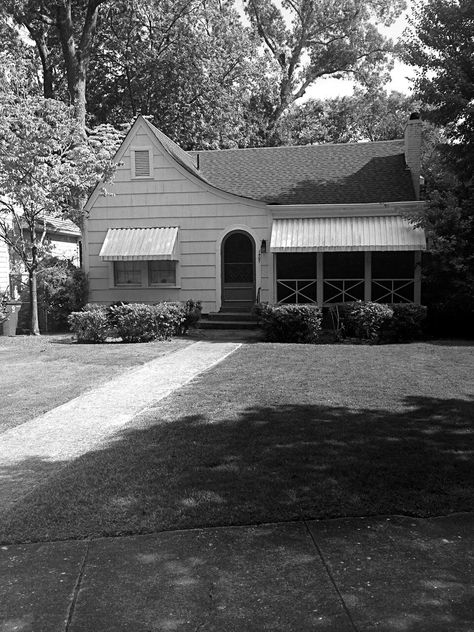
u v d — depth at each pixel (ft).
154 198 62.80
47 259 65.21
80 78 84.69
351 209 57.57
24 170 54.08
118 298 64.44
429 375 33.53
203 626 11.09
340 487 17.02
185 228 62.69
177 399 29.01
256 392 29.66
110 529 14.97
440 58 26.55
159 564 13.34
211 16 105.29
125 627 11.10
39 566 13.41
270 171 69.82
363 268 61.62
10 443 23.38
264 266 61.57
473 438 21.52
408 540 14.16
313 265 62.44
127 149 62.75
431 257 54.85
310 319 49.67
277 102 129.80
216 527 14.98
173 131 101.86
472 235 38.17
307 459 19.33
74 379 35.63
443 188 50.88
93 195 63.57
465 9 24.75
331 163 69.72
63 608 11.77
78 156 57.11
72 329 53.93
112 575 12.96
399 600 11.75
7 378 36.17
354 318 49.29
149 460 19.89
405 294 60.54
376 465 18.65
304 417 24.54
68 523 15.42
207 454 20.18
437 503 16.01
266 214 60.85
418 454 19.70
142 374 36.78
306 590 12.17
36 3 82.53
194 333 56.18
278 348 45.47
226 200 61.57
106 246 62.08
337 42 127.24
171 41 102.53
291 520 15.24
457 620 11.07
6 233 59.47
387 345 47.34
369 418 24.27
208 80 102.47
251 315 59.82
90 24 84.02
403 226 55.47
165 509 15.94
